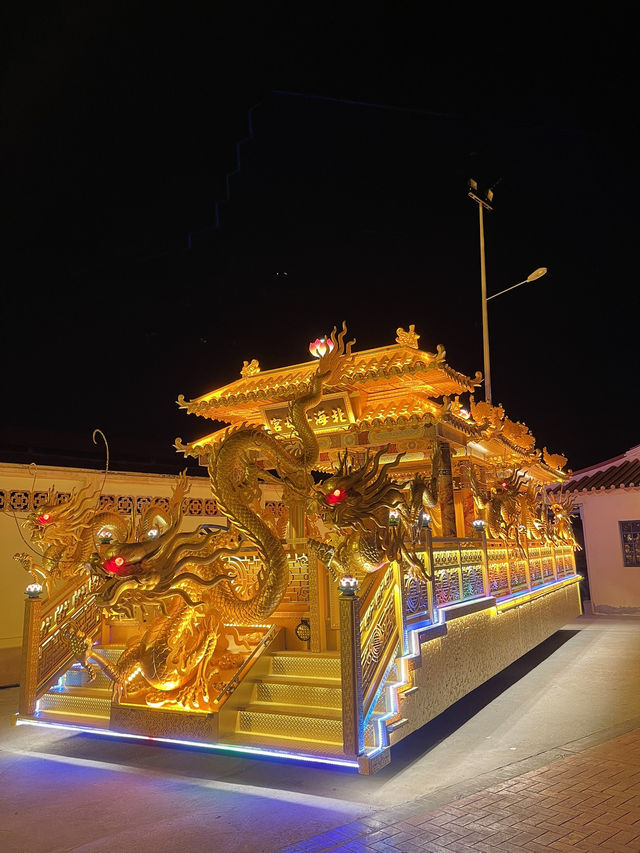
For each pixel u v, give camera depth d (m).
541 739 6.32
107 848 4.00
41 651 7.21
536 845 3.86
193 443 10.58
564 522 16.98
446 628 6.93
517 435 12.30
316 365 9.67
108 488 12.48
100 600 5.87
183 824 4.36
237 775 5.39
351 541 6.08
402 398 9.45
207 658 6.16
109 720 6.46
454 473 11.35
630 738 6.24
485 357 17.75
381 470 6.45
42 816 4.56
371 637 5.59
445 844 3.90
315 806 4.62
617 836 3.96
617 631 15.02
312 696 5.92
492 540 9.98
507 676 9.73
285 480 6.56
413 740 6.33
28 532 11.33
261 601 6.37
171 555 6.24
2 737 6.86
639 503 18.67
